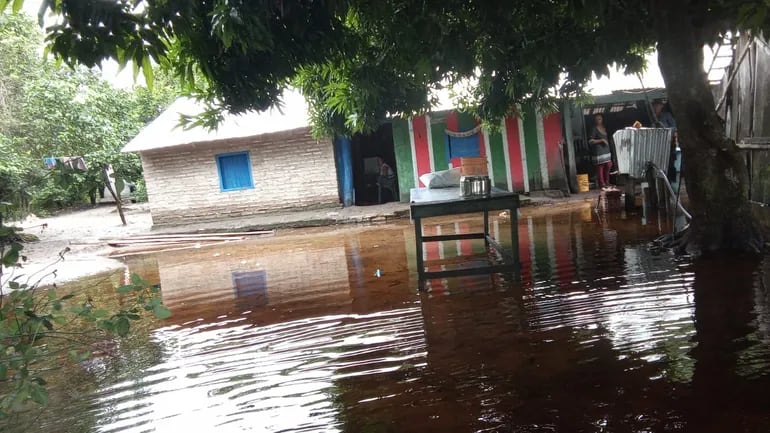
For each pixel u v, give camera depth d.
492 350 3.98
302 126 13.39
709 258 5.86
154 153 14.29
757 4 4.33
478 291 5.58
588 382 3.33
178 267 9.02
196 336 5.11
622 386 3.24
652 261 6.03
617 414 2.94
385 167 14.96
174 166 14.34
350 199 14.28
